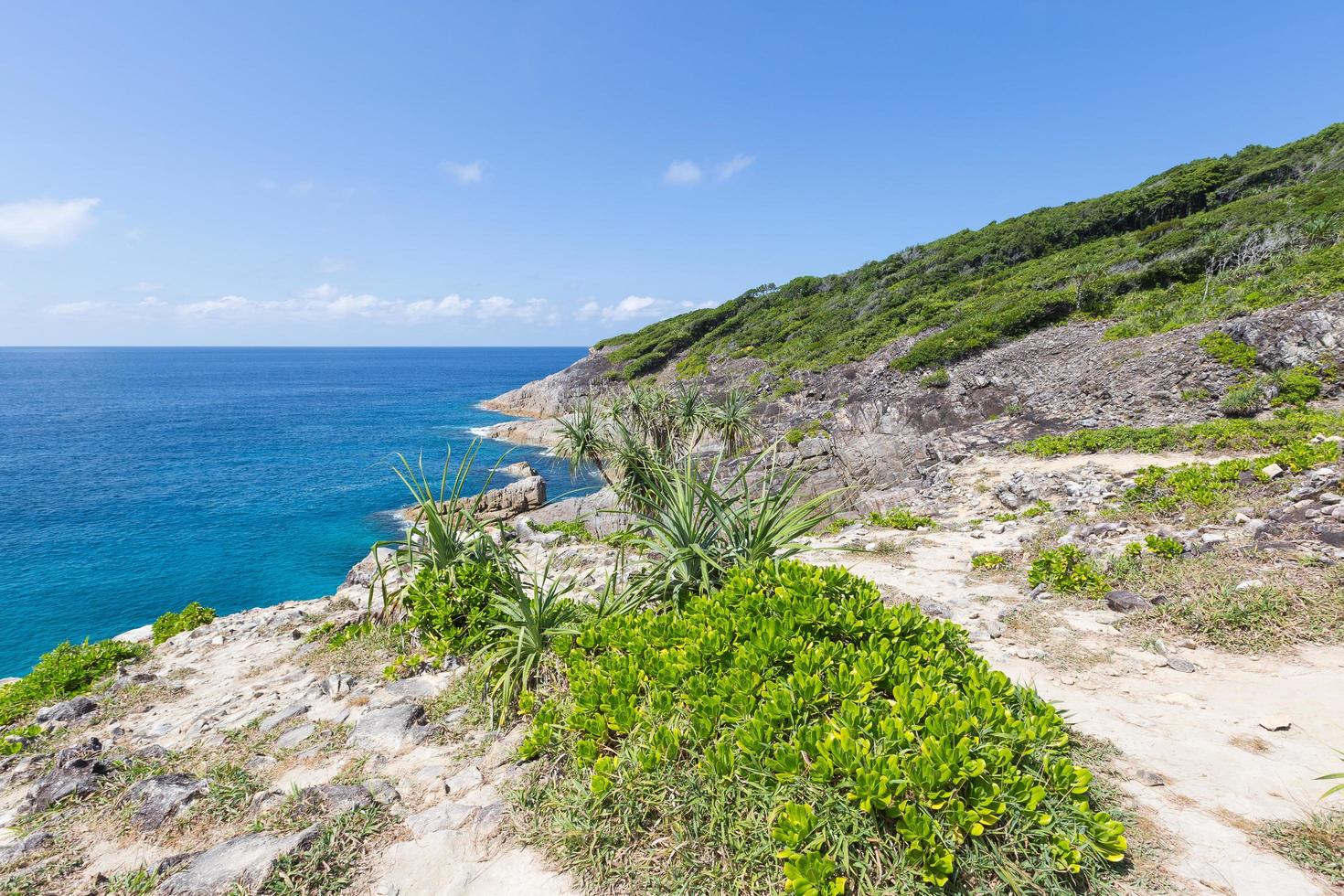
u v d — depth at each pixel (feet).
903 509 44.73
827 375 144.97
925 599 23.67
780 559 18.22
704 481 20.36
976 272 196.95
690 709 11.91
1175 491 33.68
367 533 105.50
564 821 10.61
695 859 9.50
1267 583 19.81
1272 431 47.39
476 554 22.76
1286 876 9.07
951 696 10.75
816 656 12.10
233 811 12.18
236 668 23.50
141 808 12.40
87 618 73.05
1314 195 136.87
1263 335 69.15
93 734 18.08
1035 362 98.63
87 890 10.20
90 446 202.28
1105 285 121.90
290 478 149.38
